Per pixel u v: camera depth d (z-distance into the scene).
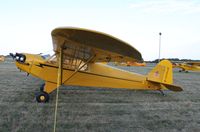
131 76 7.38
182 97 7.46
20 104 5.54
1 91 7.45
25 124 4.01
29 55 6.55
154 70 7.50
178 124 4.38
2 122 4.08
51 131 3.72
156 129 4.04
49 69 6.34
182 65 27.95
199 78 16.36
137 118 4.71
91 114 4.89
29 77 12.51
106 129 3.94
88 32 3.99
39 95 5.86
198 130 4.06
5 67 22.28
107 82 7.07
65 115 4.71
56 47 5.89
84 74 6.77
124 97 7.09
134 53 4.68
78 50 5.66
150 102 6.45
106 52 5.21
